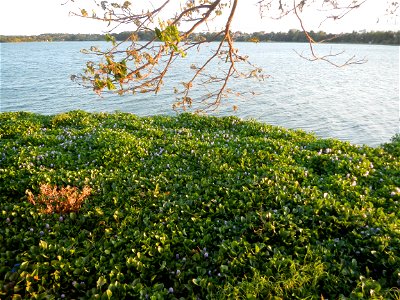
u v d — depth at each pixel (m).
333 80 63.38
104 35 3.80
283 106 38.62
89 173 9.19
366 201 7.64
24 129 14.57
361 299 4.53
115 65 3.65
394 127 29.98
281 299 4.64
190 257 5.84
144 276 5.34
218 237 6.36
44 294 4.82
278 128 15.17
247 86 51.53
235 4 4.61
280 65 93.88
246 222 6.63
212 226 6.61
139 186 8.34
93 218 6.95
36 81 57.88
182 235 6.30
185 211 7.08
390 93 48.22
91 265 5.52
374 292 4.65
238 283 5.02
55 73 70.31
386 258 5.50
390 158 10.95
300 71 78.62
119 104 39.19
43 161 10.02
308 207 6.94
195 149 11.24
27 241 6.11
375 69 86.44
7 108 37.22
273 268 5.37
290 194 7.47
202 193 8.08
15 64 95.56
